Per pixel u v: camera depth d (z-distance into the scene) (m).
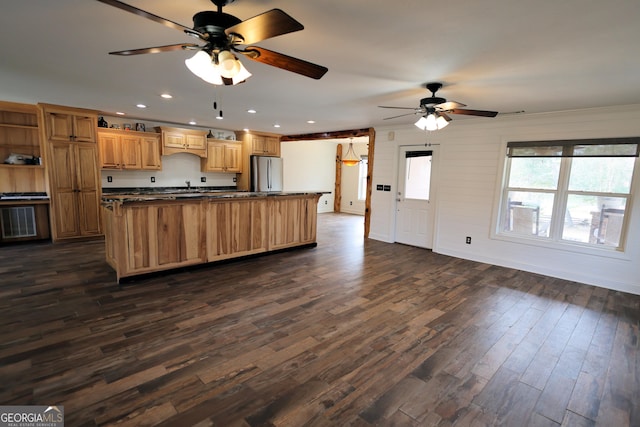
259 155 7.69
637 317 3.20
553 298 3.65
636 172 3.81
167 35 2.26
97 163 5.55
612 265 4.00
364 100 3.97
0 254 4.72
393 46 2.31
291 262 4.78
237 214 4.68
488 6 1.73
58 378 2.06
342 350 2.49
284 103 4.26
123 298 3.30
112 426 1.70
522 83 3.05
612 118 3.90
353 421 1.80
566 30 1.97
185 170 7.02
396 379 2.17
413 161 5.87
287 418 1.80
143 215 3.79
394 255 5.32
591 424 1.83
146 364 2.23
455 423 1.81
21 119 5.37
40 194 5.55
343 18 1.92
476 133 4.98
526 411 1.92
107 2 1.35
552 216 4.46
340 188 10.88
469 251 5.18
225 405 1.88
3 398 1.87
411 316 3.10
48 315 2.89
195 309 3.10
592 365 2.39
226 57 1.81
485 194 4.95
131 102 4.49
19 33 2.22
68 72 3.08
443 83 3.14
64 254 4.74
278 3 1.77
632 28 1.91
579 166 4.24
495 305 3.41
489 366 2.35
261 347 2.49
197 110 4.98
